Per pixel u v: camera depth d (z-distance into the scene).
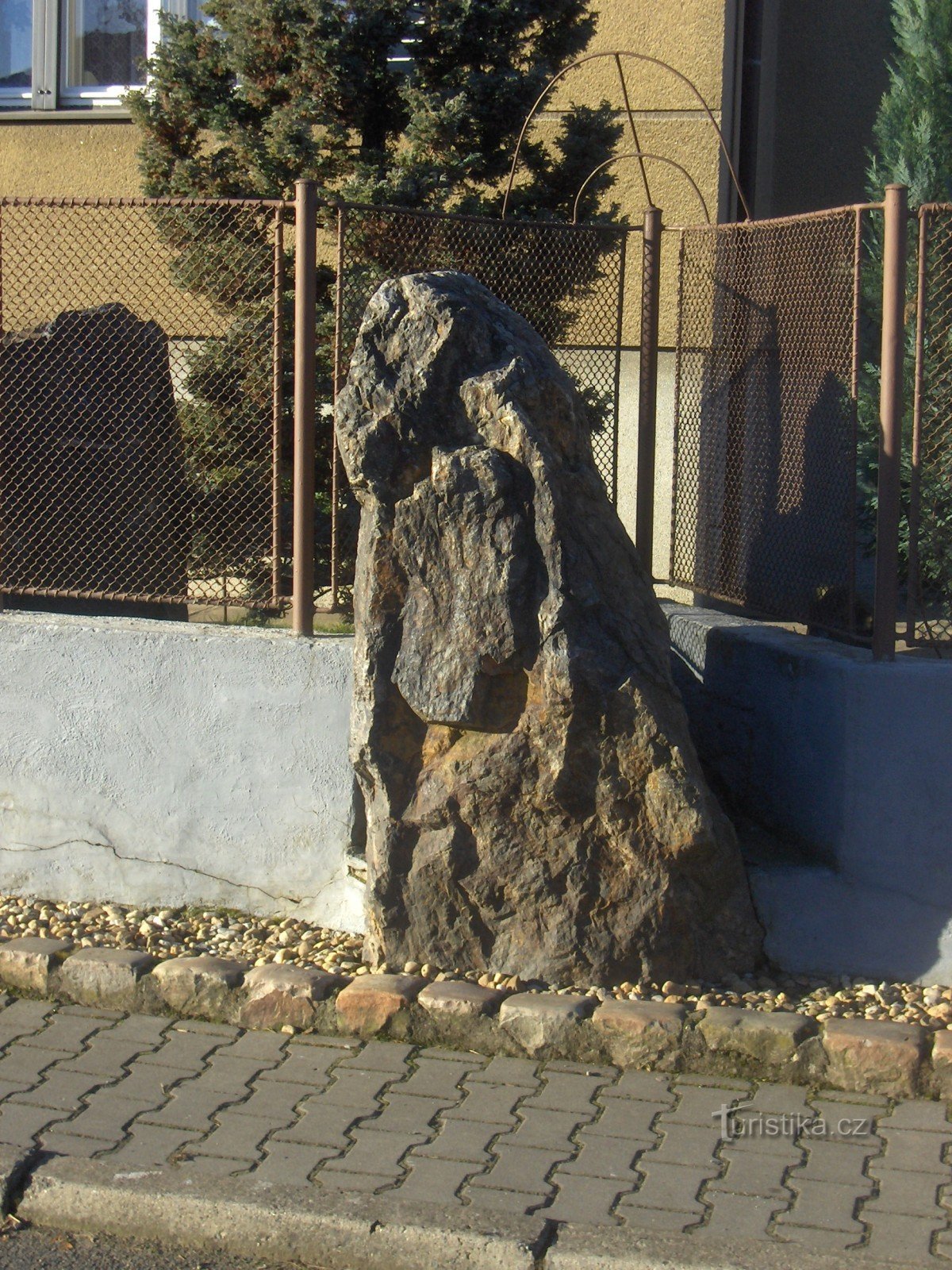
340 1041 4.34
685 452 6.32
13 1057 4.20
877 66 8.43
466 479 4.46
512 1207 3.44
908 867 4.63
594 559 4.58
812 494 5.14
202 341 5.73
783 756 5.02
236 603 5.28
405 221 5.40
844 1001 4.44
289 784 5.01
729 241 5.86
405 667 4.52
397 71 6.44
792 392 5.30
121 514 5.62
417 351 4.60
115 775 5.15
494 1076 4.14
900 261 4.58
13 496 5.59
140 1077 4.10
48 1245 3.45
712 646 5.54
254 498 5.49
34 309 6.36
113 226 6.45
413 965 4.57
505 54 6.38
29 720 5.20
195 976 4.50
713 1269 3.22
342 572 5.71
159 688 5.08
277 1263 3.39
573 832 4.48
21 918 5.07
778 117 8.57
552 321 5.60
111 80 8.56
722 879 4.57
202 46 6.46
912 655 4.86
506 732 4.46
